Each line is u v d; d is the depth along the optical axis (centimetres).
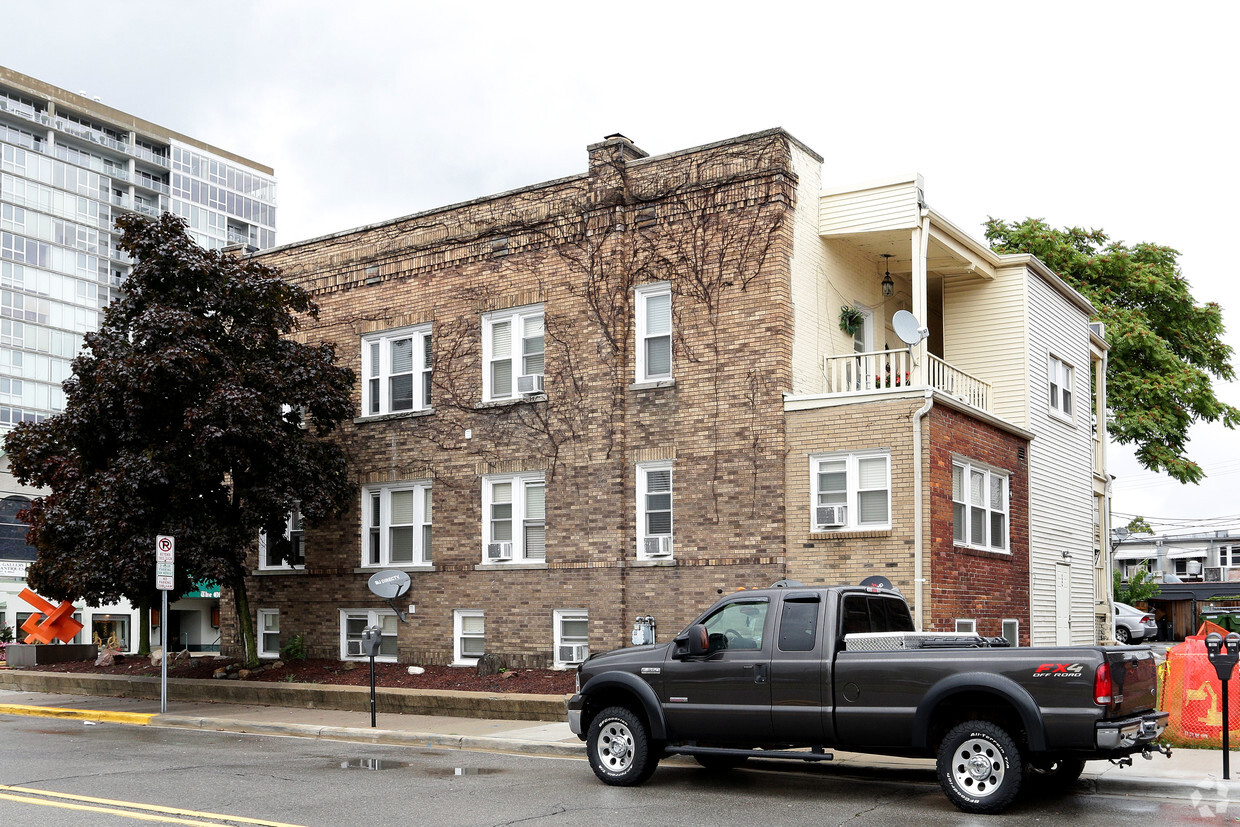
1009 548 2222
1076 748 1011
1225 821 1010
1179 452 4009
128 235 2145
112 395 2033
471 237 2366
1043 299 2500
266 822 1010
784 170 2047
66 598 2261
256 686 2084
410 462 2405
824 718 1133
